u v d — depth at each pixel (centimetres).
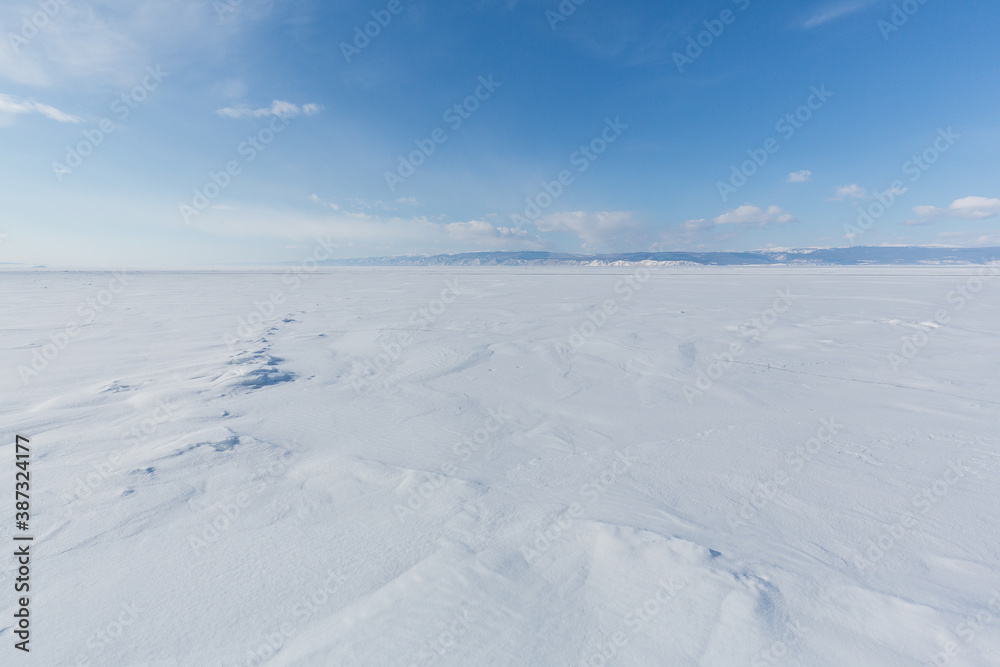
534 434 439
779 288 2622
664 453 392
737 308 1577
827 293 2212
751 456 385
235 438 398
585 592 210
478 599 204
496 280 3959
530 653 174
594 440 423
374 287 2950
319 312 1458
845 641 181
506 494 312
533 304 1742
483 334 1012
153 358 730
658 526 272
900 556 244
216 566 228
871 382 629
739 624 188
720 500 307
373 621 191
